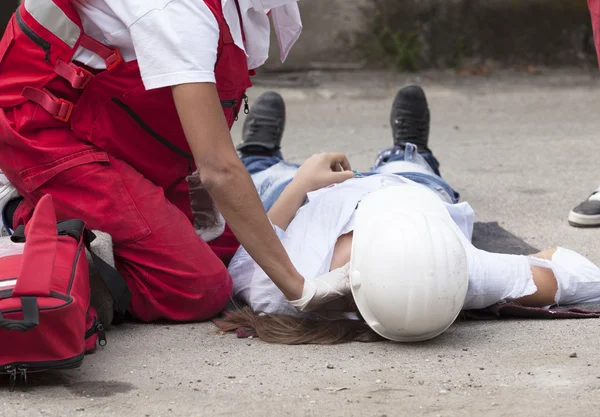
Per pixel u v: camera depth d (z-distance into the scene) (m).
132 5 4.11
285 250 4.43
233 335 4.69
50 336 3.72
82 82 4.52
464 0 16.31
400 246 4.21
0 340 3.67
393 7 16.34
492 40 16.44
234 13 4.36
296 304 4.37
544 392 3.75
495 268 4.70
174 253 4.73
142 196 4.71
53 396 3.79
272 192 5.77
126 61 4.48
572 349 4.28
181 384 3.92
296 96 14.35
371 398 3.72
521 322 4.75
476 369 4.04
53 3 4.44
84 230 4.44
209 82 4.06
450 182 8.60
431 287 4.17
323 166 5.39
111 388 3.88
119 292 4.51
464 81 15.39
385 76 15.64
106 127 4.64
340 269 4.49
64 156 4.61
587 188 8.23
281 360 4.23
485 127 11.97
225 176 4.09
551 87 14.94
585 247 6.30
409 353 4.28
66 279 3.96
